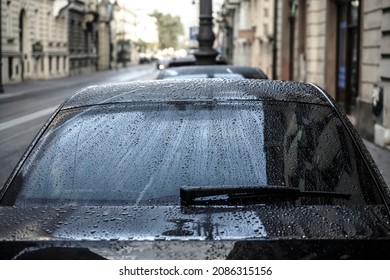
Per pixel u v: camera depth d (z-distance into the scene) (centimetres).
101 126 362
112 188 325
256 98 378
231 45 7469
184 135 350
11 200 323
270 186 313
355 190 325
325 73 2250
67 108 384
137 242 270
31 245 271
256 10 4931
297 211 296
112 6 9431
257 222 283
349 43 2034
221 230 277
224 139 347
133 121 362
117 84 423
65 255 269
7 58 4516
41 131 368
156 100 378
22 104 2831
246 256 266
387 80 1395
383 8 1420
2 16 4375
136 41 15225
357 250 271
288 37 3441
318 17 2389
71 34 6712
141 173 331
